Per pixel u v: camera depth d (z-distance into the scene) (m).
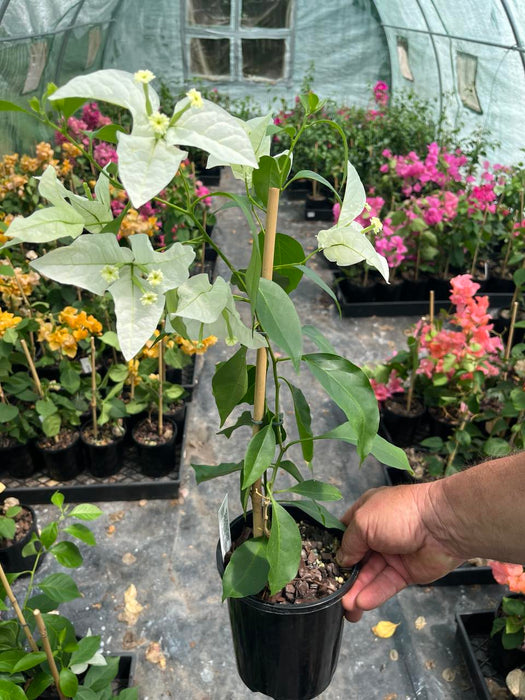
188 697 1.96
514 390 2.36
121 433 2.71
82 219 0.87
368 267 4.07
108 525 2.57
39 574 2.36
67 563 1.50
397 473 2.75
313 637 1.25
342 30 7.80
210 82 8.18
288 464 1.25
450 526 1.17
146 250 0.85
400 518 1.20
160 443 2.64
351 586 1.25
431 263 4.36
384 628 1.97
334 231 1.00
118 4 6.65
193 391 3.39
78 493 2.66
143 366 2.66
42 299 3.32
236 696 1.97
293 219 5.96
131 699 1.65
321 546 1.37
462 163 4.73
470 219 4.08
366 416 1.02
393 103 8.20
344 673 2.05
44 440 2.68
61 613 2.21
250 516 1.40
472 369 2.45
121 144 0.72
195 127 0.76
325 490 1.24
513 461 1.11
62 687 1.43
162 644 2.12
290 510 1.44
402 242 3.96
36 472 2.80
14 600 1.44
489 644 2.02
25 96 5.08
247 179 1.03
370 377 2.79
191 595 2.29
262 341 1.02
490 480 1.11
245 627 1.27
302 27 7.80
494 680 1.99
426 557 1.25
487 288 4.40
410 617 2.22
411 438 2.92
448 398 2.53
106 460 2.68
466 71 5.97
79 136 4.77
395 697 1.98
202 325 1.00
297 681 1.33
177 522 2.59
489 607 2.26
